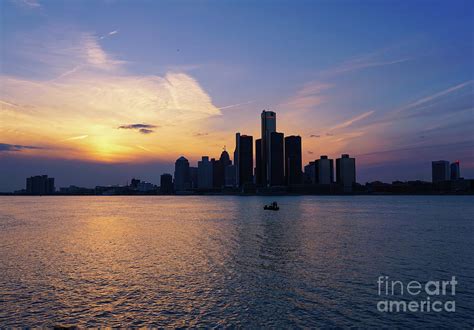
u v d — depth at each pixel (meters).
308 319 31.45
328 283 41.53
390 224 111.06
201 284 41.16
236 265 50.66
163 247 67.38
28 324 30.44
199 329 29.55
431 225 108.19
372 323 30.80
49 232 95.12
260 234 86.00
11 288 39.91
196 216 155.38
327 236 81.62
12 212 192.75
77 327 29.69
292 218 136.88
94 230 99.88
